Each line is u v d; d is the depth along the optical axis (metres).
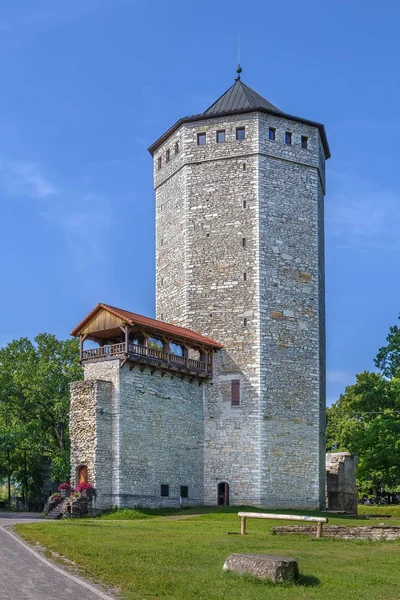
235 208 51.00
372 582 16.31
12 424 57.75
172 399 46.16
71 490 41.16
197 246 51.53
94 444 41.06
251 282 49.47
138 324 42.69
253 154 51.22
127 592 14.16
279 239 50.75
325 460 53.03
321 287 53.53
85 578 15.53
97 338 46.47
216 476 47.75
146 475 43.19
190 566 17.48
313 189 53.00
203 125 53.00
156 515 41.53
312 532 26.50
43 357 60.25
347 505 56.47
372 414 52.88
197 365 48.12
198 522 34.28
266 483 46.78
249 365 48.38
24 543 21.45
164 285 54.03
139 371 43.78
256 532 27.88
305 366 49.84
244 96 54.41
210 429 48.50
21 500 59.88
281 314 49.72
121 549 19.95
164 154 56.03
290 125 53.00
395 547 22.91
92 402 41.69
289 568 16.00
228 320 49.59
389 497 79.38
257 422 47.41
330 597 14.32
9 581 14.96
